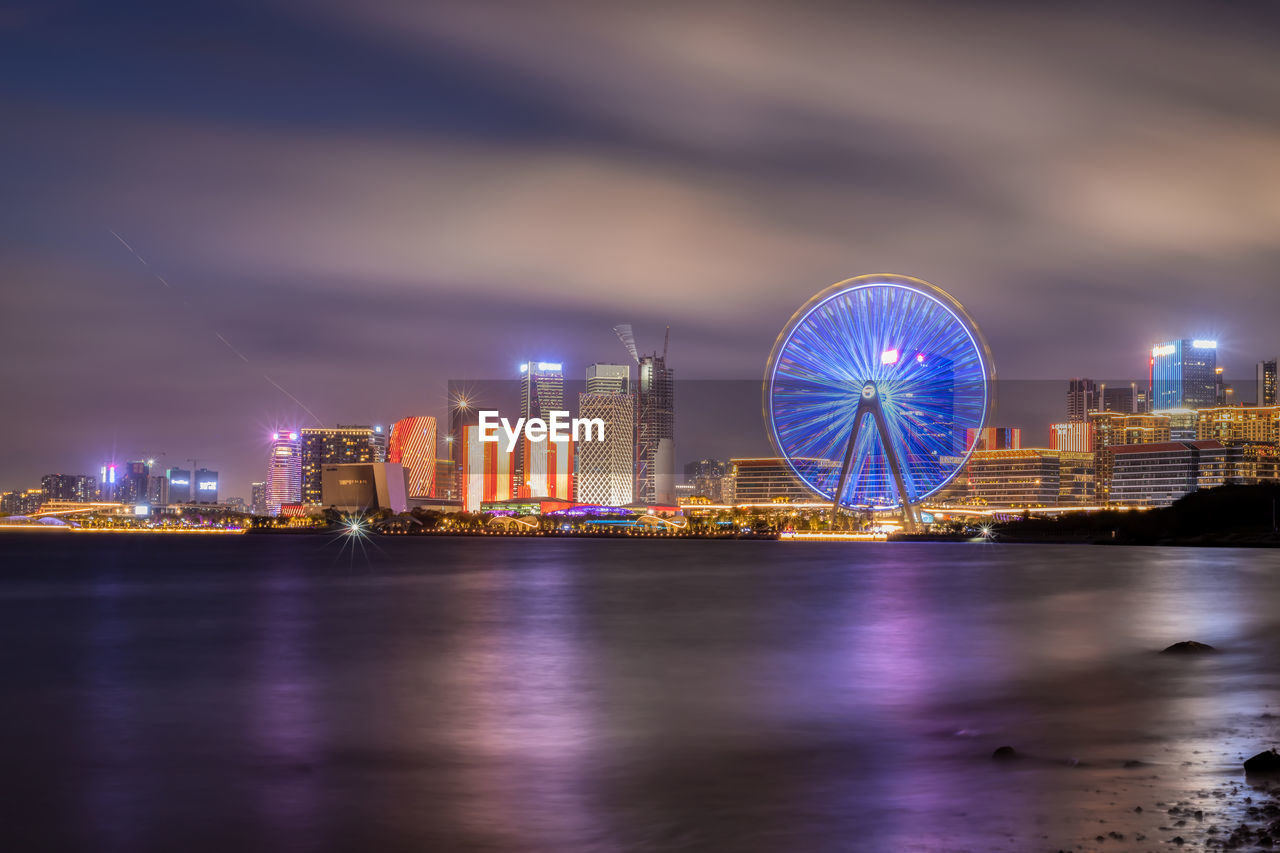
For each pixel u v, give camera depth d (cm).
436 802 2770
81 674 5562
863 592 11788
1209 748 3189
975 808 2517
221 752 3494
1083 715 3875
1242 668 5138
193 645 6956
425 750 3491
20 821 2639
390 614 9350
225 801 2816
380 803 2769
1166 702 4144
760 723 3919
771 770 3098
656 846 2320
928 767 3069
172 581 15488
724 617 8756
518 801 2767
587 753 3409
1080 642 6500
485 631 7725
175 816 2672
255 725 4000
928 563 19512
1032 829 2298
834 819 2488
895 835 2320
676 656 6112
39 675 5534
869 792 2758
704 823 2497
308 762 3316
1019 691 4556
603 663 5825
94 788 2989
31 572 18575
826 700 4447
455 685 5028
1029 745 3316
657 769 3148
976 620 8156
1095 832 2253
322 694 4781
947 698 4434
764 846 2284
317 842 2425
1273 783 2666
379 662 5956
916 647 6412
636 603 10444
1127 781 2736
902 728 3759
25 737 3800
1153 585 12131
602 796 2808
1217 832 2220
